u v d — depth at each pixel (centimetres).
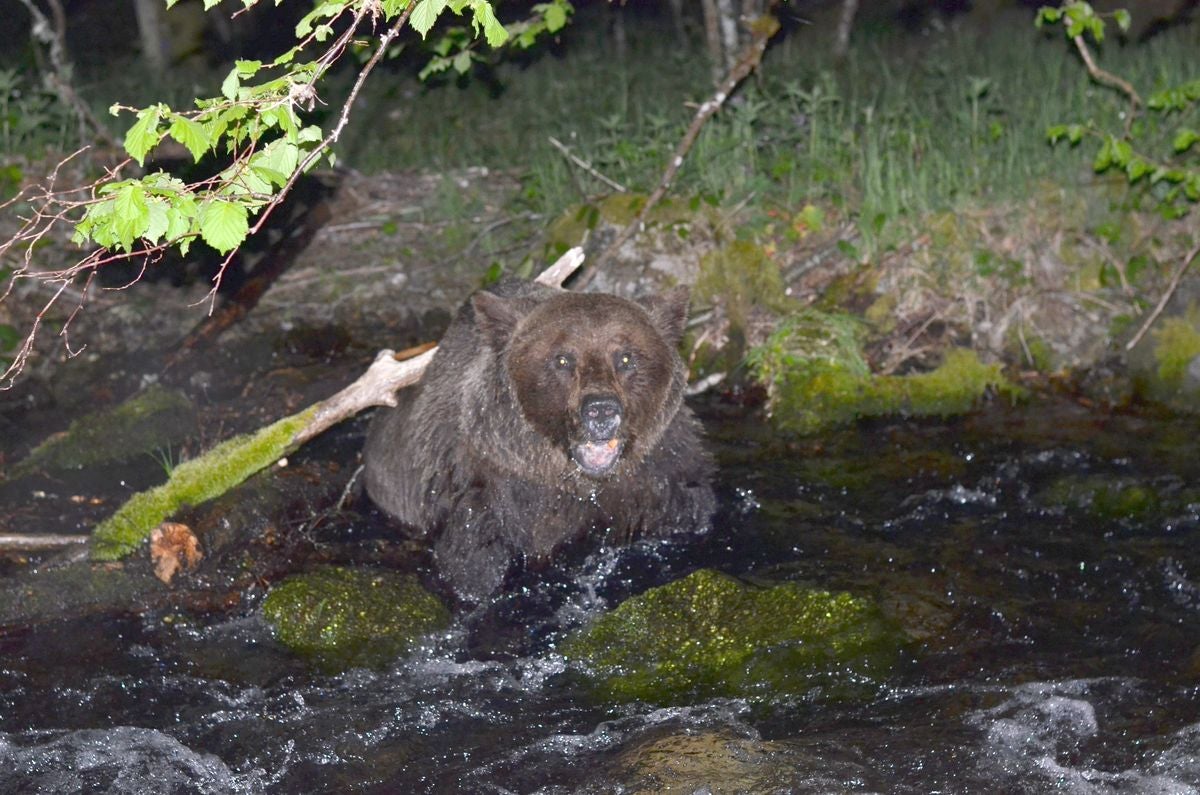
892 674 615
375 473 837
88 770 563
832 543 756
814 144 1162
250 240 1162
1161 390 942
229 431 934
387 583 707
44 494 846
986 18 1780
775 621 653
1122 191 1077
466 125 1477
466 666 649
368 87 1664
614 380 661
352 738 587
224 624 685
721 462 878
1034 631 649
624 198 1110
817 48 1700
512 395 700
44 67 1487
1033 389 973
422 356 791
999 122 1198
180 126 434
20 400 1008
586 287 1044
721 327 1036
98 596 705
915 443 895
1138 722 563
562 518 745
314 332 1095
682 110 1321
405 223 1230
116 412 927
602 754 567
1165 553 722
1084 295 1021
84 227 454
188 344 1062
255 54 1948
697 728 581
